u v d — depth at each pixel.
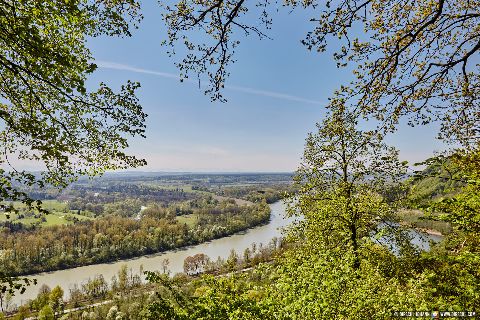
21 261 138.75
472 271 9.41
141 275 134.12
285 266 13.08
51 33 9.15
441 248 11.38
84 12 9.26
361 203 18.97
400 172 19.08
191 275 121.56
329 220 19.56
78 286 124.38
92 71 8.86
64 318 94.31
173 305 12.15
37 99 9.17
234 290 12.20
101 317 93.81
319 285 10.63
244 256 124.44
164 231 184.12
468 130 10.08
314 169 21.80
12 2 7.80
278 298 11.27
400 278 13.22
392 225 19.27
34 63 8.23
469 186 9.10
